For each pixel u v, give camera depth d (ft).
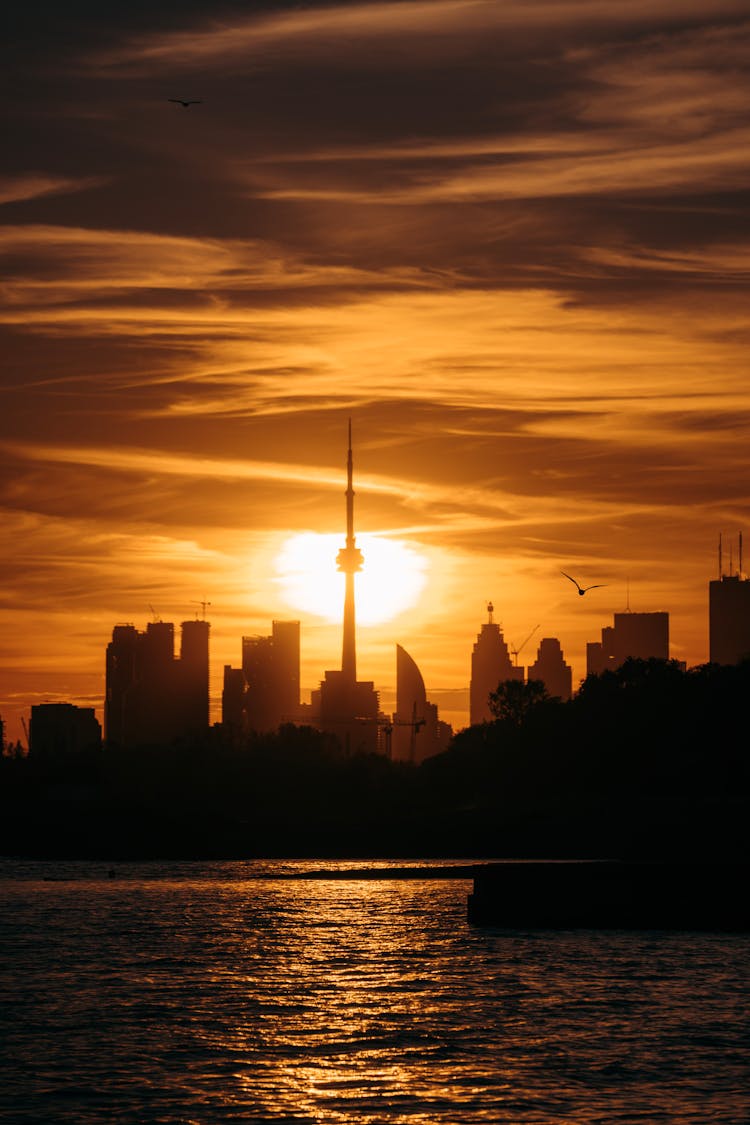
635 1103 242.37
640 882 526.57
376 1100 246.27
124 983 392.47
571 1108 239.71
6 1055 284.20
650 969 406.82
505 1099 245.86
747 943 474.49
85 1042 298.76
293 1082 259.80
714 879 516.73
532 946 475.72
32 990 377.30
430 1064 275.39
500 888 548.72
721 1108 238.48
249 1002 355.97
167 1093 251.39
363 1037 304.30
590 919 531.09
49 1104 243.40
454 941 499.92
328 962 443.73
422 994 367.45
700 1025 312.71
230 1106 242.37
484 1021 323.16
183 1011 340.80
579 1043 294.25
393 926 567.59
